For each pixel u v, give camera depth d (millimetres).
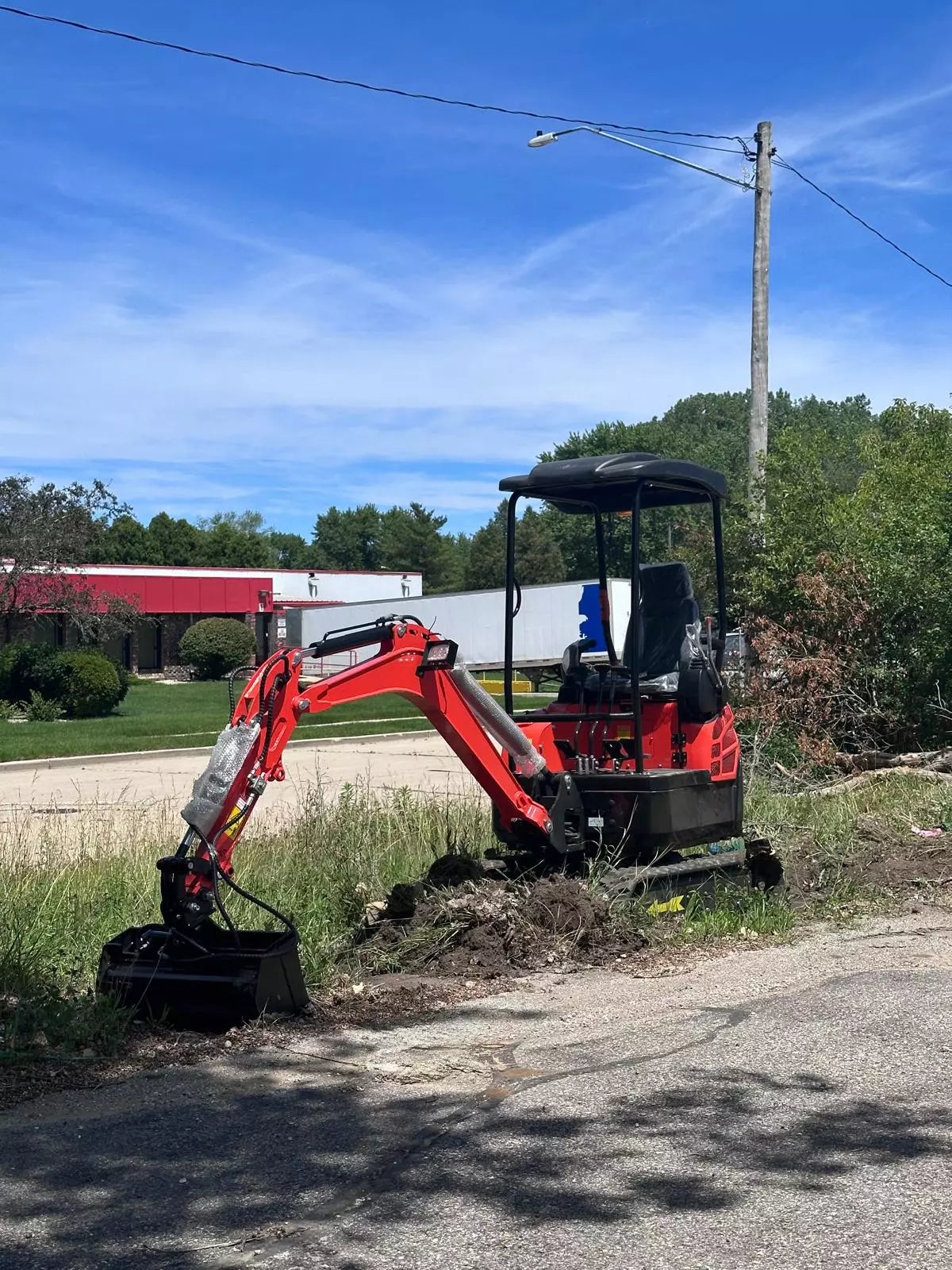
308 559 136375
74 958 7363
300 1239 4004
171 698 37969
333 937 7996
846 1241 3990
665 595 9367
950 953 8188
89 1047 5973
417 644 7598
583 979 7555
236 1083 5543
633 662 8586
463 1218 4156
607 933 8156
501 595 34094
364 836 10898
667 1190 4391
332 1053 6000
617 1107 5234
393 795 13492
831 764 15734
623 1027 6469
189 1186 4410
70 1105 5254
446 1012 6773
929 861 10945
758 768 15328
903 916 9445
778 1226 4105
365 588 59438
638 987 7336
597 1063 5863
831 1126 5012
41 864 9805
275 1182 4445
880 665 16719
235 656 51125
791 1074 5672
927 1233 4047
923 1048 6051
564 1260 3865
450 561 105812
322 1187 4406
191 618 55906
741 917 9047
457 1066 5812
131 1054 5941
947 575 16594
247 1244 3969
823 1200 4305
